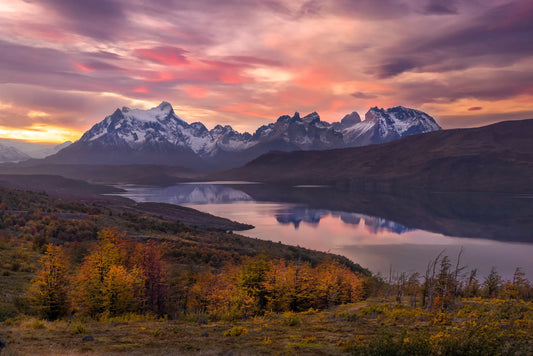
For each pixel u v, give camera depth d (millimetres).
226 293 40469
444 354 13914
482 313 25266
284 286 42219
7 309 29469
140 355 16688
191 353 17203
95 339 20594
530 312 25344
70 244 77438
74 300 33406
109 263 35406
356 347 16625
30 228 87125
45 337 20703
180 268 62156
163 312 36438
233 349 18031
